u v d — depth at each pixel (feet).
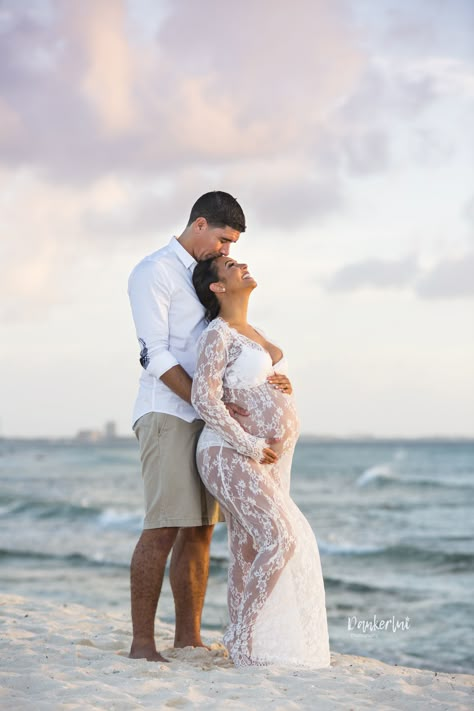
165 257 14.49
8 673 12.53
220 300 14.30
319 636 13.88
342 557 55.31
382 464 221.87
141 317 14.19
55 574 46.03
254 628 13.43
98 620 19.39
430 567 51.19
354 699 11.60
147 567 13.98
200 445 14.08
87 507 89.51
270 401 14.10
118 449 451.53
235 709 10.78
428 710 11.40
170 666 13.48
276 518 13.60
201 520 14.38
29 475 178.29
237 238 14.84
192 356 14.51
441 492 122.83
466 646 28.84
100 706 10.80
